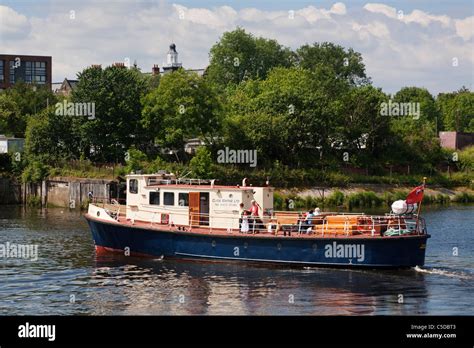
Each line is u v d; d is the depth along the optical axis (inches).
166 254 1577.3
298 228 1507.1
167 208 1601.9
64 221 2487.7
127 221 1643.7
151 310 1214.3
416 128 4271.7
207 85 3287.4
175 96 3230.8
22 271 1528.1
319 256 1470.2
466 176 3794.3
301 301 1259.2
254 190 1563.7
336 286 1352.1
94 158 3331.7
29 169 3223.4
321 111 3644.2
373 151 3914.9
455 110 5871.1
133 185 1648.6
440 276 1438.2
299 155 3599.9
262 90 4133.9
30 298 1298.0
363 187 3469.5
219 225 1557.6
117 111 3275.1
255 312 1200.2
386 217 1477.6
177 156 3326.8
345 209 3125.0
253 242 1501.0
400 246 1450.5
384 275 1433.3
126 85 3339.1
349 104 3937.0
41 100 4347.9
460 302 1261.1
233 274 1444.4
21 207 3100.4
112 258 1621.6
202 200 1573.6
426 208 3154.5
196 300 1269.7
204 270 1482.5
